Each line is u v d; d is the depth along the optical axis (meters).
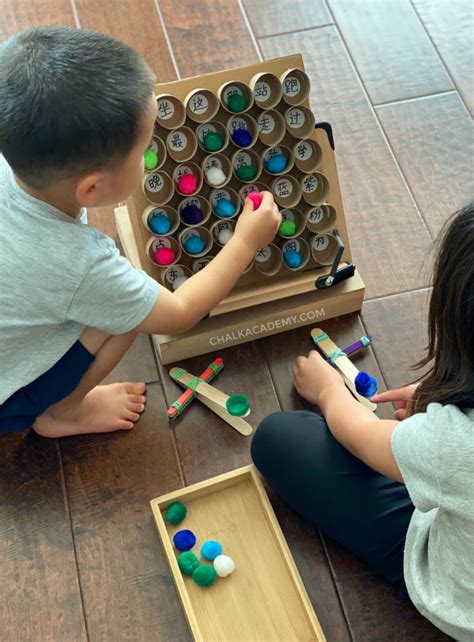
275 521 1.13
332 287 1.29
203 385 1.25
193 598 1.10
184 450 1.23
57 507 1.18
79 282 0.93
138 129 0.87
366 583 1.12
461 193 1.47
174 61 1.59
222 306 1.24
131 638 1.08
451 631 0.92
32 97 0.81
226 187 1.17
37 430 1.20
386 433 0.97
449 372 0.79
